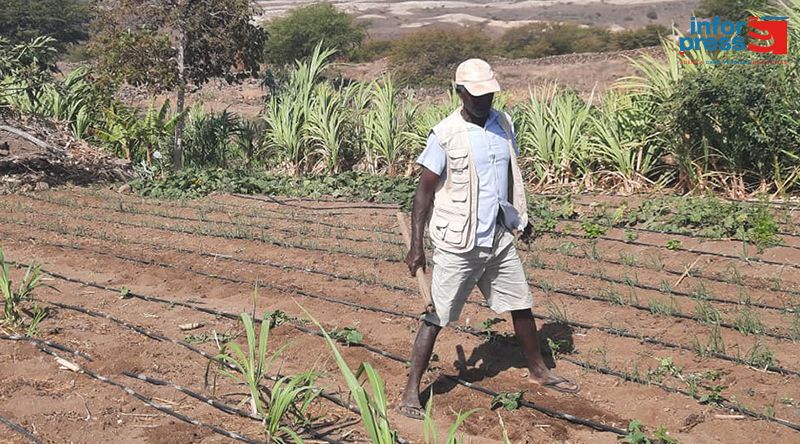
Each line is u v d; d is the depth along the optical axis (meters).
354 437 4.86
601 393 5.33
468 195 4.89
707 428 4.83
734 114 10.29
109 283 7.93
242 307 7.19
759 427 4.78
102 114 16.33
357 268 8.20
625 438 4.68
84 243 9.43
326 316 6.89
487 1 102.62
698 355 5.74
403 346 6.17
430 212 5.08
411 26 80.38
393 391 5.46
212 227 10.10
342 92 16.42
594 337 6.18
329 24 44.38
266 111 17.09
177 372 5.79
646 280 7.50
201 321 6.85
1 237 9.68
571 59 43.25
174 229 10.01
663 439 4.62
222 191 12.80
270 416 4.72
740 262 7.82
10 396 5.37
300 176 14.90
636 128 11.55
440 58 47.28
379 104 14.84
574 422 4.94
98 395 5.42
